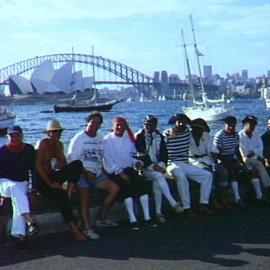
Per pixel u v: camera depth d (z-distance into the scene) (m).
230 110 63.62
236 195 8.41
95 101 128.12
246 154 8.77
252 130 8.90
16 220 6.20
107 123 61.72
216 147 8.52
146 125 7.89
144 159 7.60
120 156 7.36
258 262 5.57
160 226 7.22
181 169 7.85
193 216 7.66
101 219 7.24
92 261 5.67
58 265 5.54
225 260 5.65
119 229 7.11
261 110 109.00
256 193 8.75
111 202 7.20
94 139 7.23
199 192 8.48
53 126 6.90
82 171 6.87
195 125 8.44
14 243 6.43
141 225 7.29
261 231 6.89
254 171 8.73
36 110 133.38
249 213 8.00
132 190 7.27
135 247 6.20
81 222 7.10
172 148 8.07
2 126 51.41
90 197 7.07
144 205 7.37
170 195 7.59
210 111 63.88
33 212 6.88
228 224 7.29
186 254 5.89
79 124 70.69
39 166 6.63
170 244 6.31
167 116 91.06
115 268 5.42
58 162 6.91
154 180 7.59
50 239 6.61
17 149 6.49
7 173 6.45
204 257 5.77
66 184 7.38
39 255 5.91
